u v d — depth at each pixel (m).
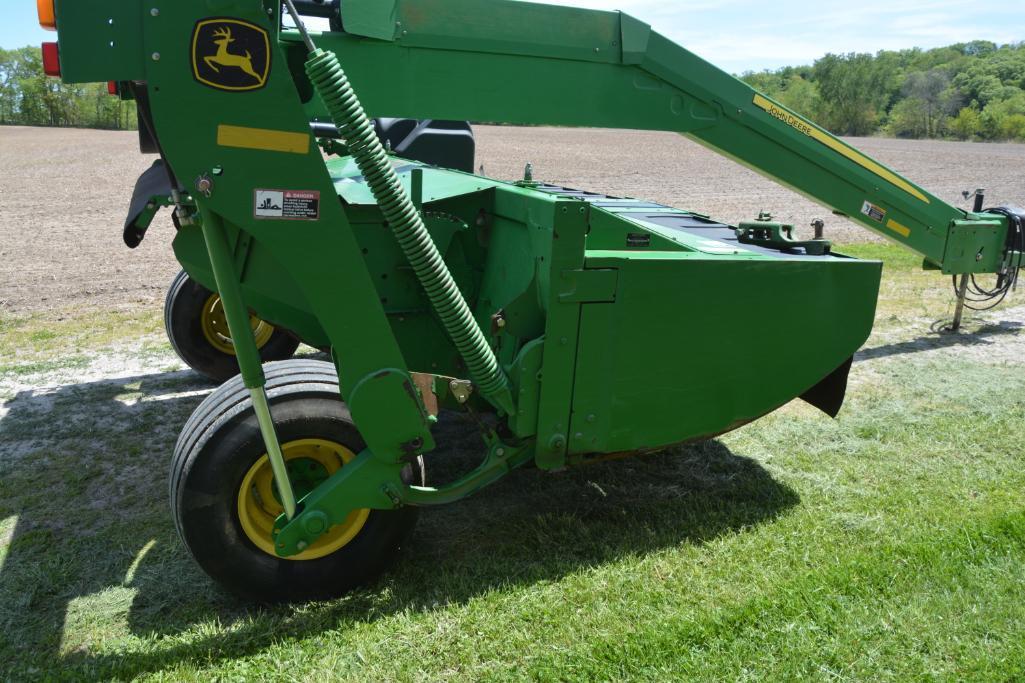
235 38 2.22
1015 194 19.36
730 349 3.18
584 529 3.41
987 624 2.75
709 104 4.03
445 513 3.60
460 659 2.60
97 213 14.15
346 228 2.47
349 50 3.13
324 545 2.89
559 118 3.61
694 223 4.30
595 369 2.98
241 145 2.30
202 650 2.64
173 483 2.73
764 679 2.50
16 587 3.01
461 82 3.36
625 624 2.78
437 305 2.65
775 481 3.93
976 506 3.64
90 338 6.25
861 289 3.37
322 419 2.78
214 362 5.16
